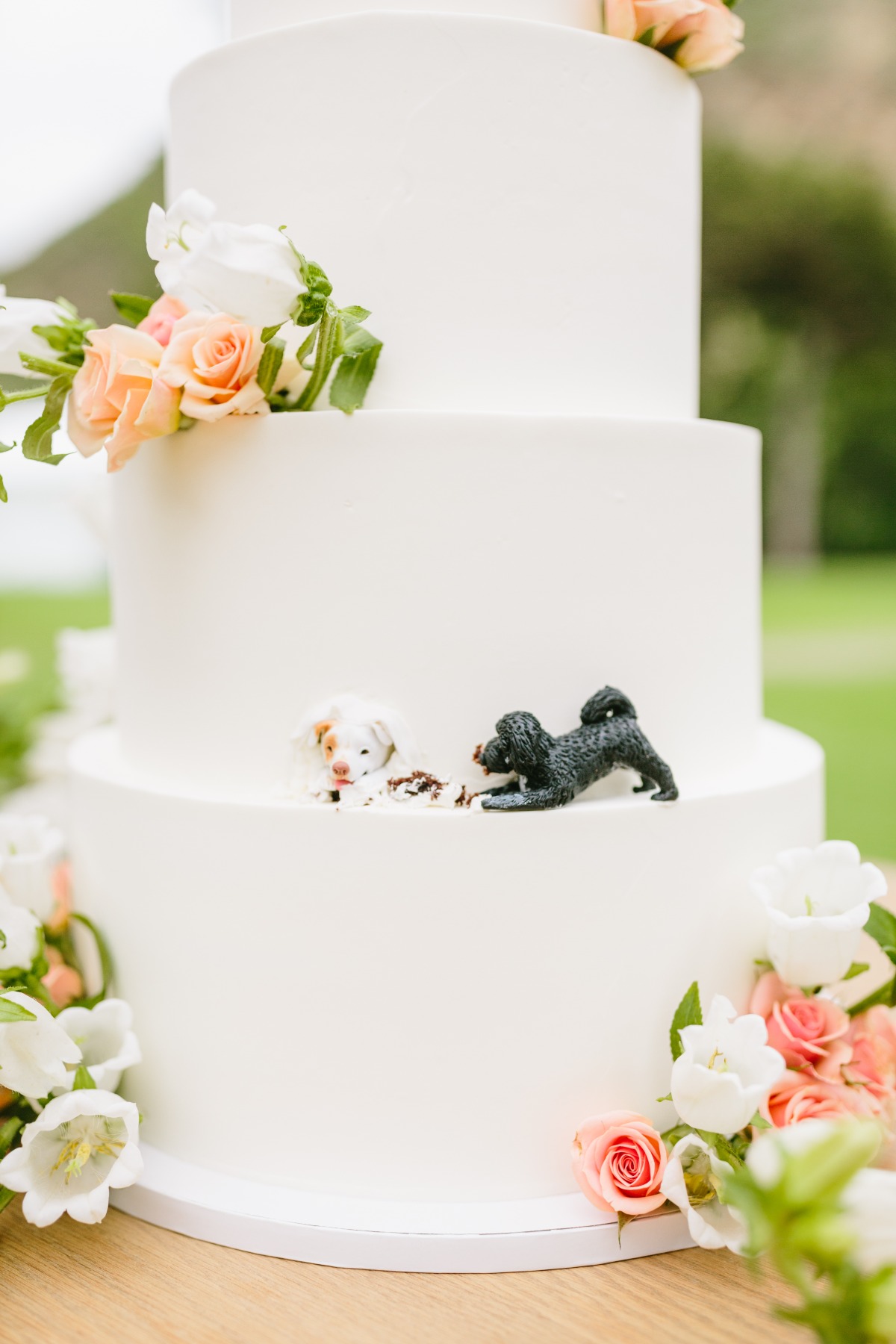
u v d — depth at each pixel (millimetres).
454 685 1225
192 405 1210
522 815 1181
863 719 6223
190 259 1096
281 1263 1185
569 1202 1219
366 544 1217
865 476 14391
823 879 1310
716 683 1382
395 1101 1204
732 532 1396
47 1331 1073
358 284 1296
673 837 1247
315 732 1229
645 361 1402
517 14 1390
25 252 11555
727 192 11789
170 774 1361
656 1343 1048
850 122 11500
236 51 1336
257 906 1226
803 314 13312
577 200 1320
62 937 1556
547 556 1230
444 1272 1162
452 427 1200
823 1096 1290
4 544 15609
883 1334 783
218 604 1283
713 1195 1181
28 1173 1195
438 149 1274
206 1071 1279
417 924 1184
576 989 1210
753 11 11148
